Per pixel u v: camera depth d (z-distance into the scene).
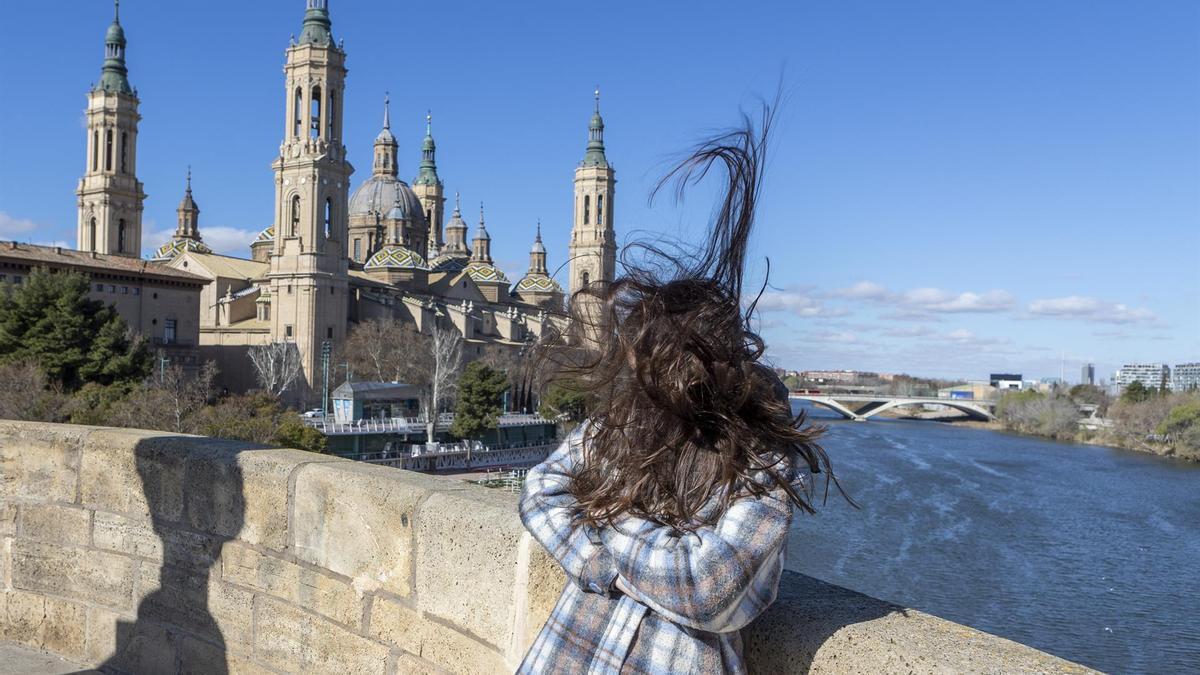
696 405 2.49
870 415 194.75
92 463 6.39
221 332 127.00
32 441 6.63
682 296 2.67
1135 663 38.78
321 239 123.62
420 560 4.57
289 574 5.33
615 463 2.59
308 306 121.50
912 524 63.91
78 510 6.46
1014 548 57.59
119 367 74.25
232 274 135.50
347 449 90.88
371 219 169.25
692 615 2.37
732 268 2.78
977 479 88.88
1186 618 44.44
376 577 4.84
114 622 6.29
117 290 103.38
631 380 2.59
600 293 2.83
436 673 4.51
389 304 133.38
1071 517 68.81
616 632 2.55
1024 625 43.03
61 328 73.69
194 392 76.38
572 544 2.65
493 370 100.50
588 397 2.79
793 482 2.48
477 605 4.27
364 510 4.89
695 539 2.42
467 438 99.81
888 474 89.81
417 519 4.58
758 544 2.36
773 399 2.60
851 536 59.19
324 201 124.75
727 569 2.32
